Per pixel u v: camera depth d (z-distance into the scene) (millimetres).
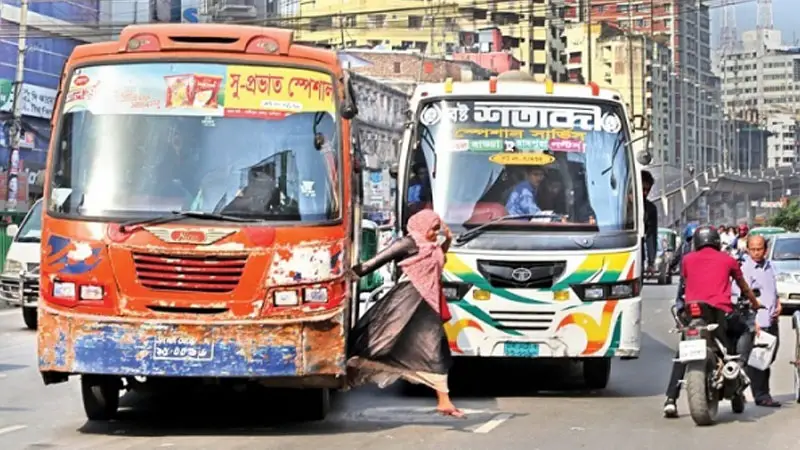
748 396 12508
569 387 13180
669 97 134500
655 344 18625
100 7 45094
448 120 12336
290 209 9117
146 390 12000
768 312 11477
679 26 149500
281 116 9398
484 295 11625
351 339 9688
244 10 53625
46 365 8961
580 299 11617
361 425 10086
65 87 9523
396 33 96000
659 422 10398
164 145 9273
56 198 9172
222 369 8828
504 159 12172
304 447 8797
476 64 79812
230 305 8859
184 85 9414
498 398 12172
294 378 9117
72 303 8922
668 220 95312
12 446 8875
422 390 12773
